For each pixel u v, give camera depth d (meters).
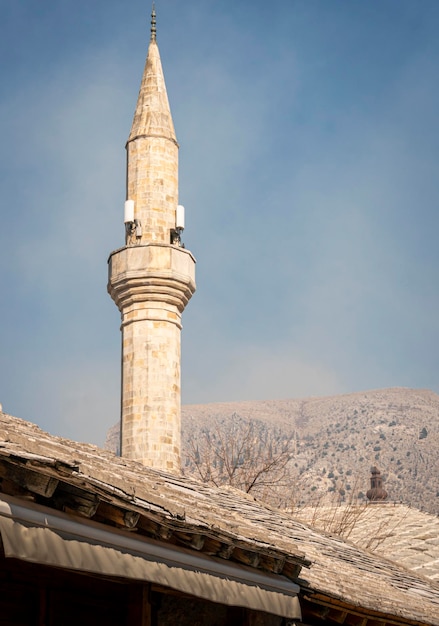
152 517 9.16
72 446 13.43
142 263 27.16
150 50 30.47
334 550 19.02
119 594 10.95
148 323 27.17
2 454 7.59
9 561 9.34
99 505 8.91
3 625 9.16
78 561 8.08
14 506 7.61
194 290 28.19
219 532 10.28
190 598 11.80
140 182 28.56
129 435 26.75
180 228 28.12
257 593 11.02
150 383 26.88
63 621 9.94
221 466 43.00
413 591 18.36
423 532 37.75
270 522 18.61
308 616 14.50
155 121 29.09
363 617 14.62
